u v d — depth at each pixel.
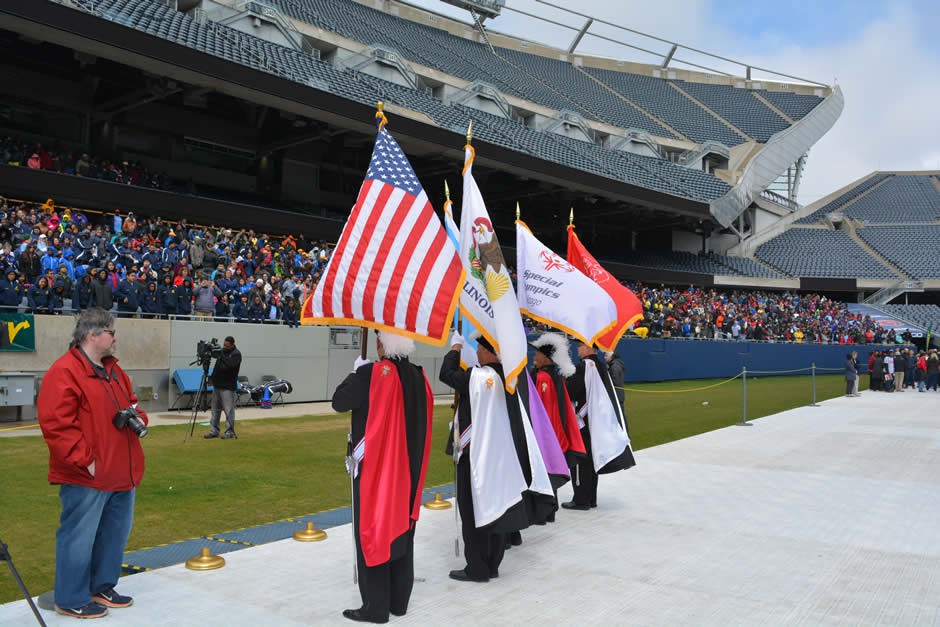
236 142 33.03
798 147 58.28
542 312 8.50
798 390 31.41
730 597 5.80
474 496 5.93
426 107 36.38
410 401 5.44
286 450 12.52
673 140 55.44
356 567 5.58
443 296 5.66
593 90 59.81
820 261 56.22
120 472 5.06
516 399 6.46
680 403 24.19
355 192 38.59
